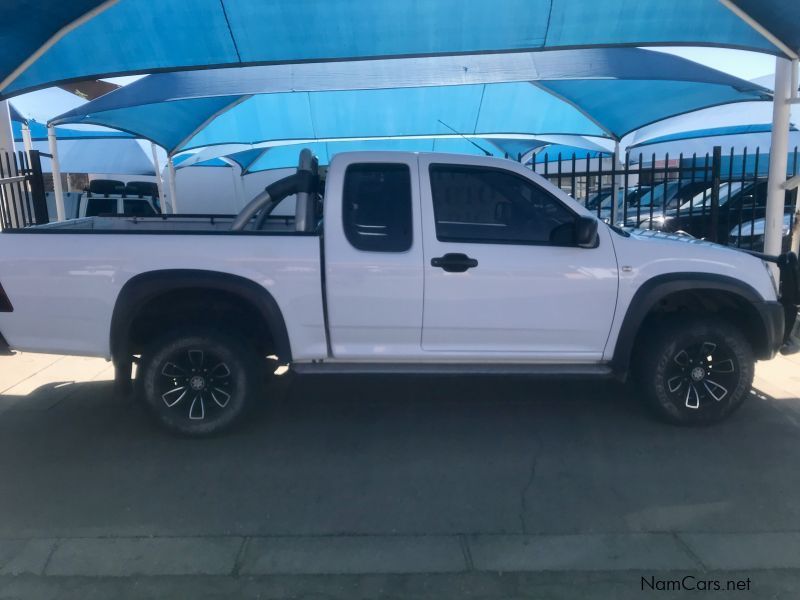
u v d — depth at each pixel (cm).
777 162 796
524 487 442
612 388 628
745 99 1066
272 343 546
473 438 520
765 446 502
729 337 514
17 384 655
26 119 1273
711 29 738
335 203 496
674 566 356
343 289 493
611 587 339
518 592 336
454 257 493
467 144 1673
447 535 387
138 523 400
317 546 377
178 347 498
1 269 488
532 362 521
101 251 483
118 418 564
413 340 507
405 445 508
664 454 489
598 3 690
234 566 358
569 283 500
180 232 493
